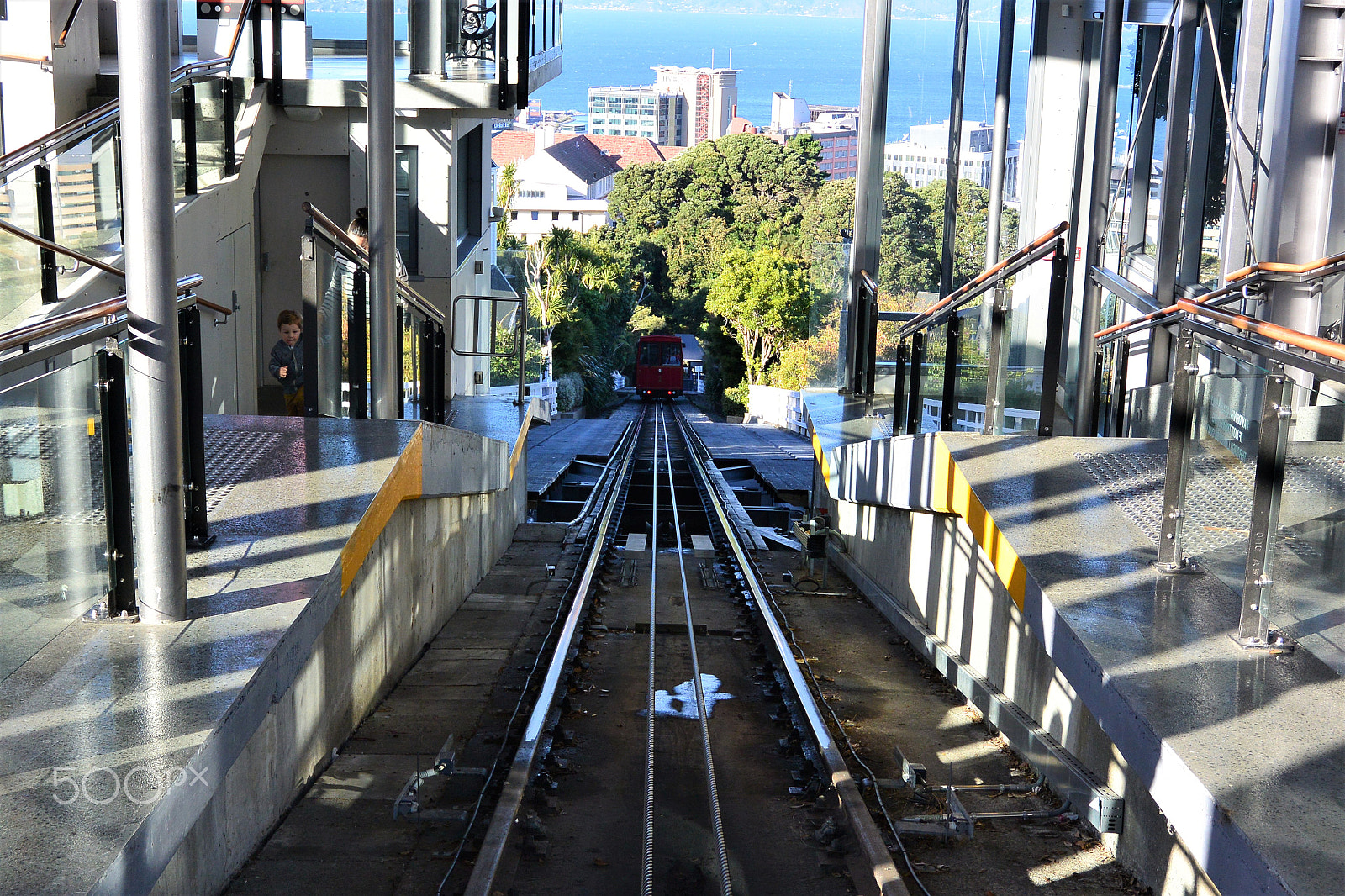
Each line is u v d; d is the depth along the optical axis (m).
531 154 123.00
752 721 6.91
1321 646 4.62
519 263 48.19
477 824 5.00
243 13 13.33
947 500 7.64
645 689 7.54
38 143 7.88
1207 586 5.54
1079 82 15.20
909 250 24.42
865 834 4.82
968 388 9.05
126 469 4.75
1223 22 11.58
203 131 12.27
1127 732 4.27
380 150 9.28
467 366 18.94
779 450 25.16
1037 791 5.58
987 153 18.98
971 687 6.86
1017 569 5.91
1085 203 14.26
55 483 4.41
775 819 5.39
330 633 5.70
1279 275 8.39
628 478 19.94
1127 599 5.32
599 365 59.59
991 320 8.49
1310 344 4.43
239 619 4.75
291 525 5.94
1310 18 8.83
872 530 10.73
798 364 43.00
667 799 5.62
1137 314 12.13
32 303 7.92
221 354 12.53
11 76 11.57
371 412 9.72
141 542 4.67
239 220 13.23
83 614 4.68
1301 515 4.64
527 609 10.00
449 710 6.77
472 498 10.74
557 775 5.88
